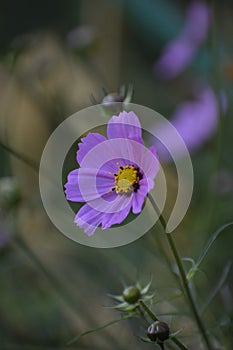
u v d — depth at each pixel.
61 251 1.07
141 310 0.74
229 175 0.98
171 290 0.91
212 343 0.83
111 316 1.01
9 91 1.09
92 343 0.99
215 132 1.01
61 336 1.00
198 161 1.06
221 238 0.97
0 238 0.92
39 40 1.06
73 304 0.96
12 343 1.00
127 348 0.95
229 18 1.17
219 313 0.88
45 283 1.04
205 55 1.12
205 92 1.02
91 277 1.04
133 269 0.92
